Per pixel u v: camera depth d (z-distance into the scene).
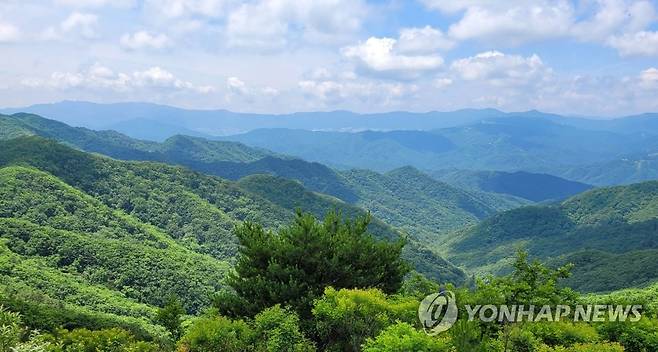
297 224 23.08
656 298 56.19
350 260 22.20
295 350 17.61
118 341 32.09
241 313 21.12
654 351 18.48
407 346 13.59
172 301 34.25
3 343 11.31
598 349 16.52
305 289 20.64
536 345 17.30
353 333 17.62
